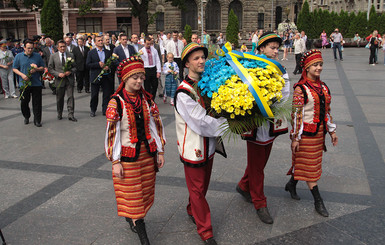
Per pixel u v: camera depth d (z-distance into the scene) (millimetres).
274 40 3734
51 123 8172
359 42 33625
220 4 42812
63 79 8242
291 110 3377
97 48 8734
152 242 3441
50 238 3531
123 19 39812
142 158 3266
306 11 34062
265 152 3686
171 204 4188
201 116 3145
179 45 11641
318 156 3820
